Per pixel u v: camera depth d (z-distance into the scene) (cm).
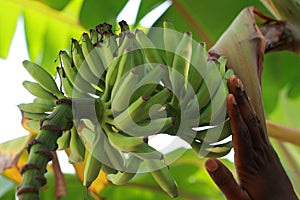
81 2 171
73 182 171
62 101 81
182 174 182
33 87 96
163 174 90
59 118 79
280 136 139
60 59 94
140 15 163
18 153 146
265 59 173
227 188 100
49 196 169
